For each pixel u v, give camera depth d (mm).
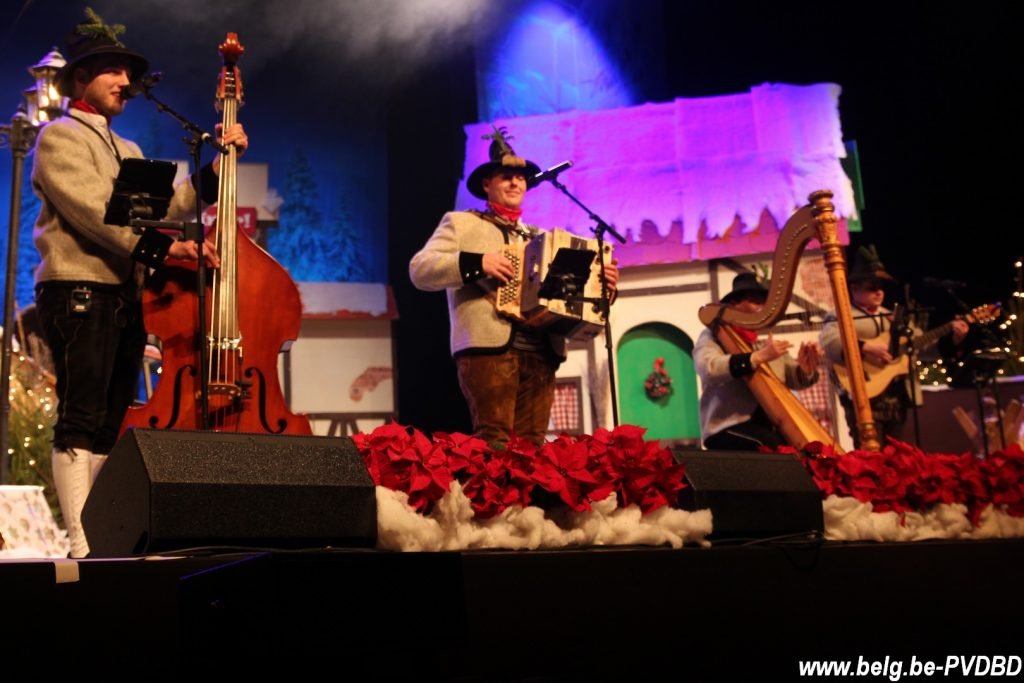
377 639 1890
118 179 3080
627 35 9742
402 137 9398
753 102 7293
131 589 1816
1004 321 6703
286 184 9070
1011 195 8375
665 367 7211
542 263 3652
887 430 5398
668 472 2512
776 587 2490
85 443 3180
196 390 3244
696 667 2342
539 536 2320
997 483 3125
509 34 9625
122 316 3326
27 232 8008
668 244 7215
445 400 9039
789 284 4594
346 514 2066
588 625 2229
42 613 1739
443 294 9148
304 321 7402
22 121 4461
